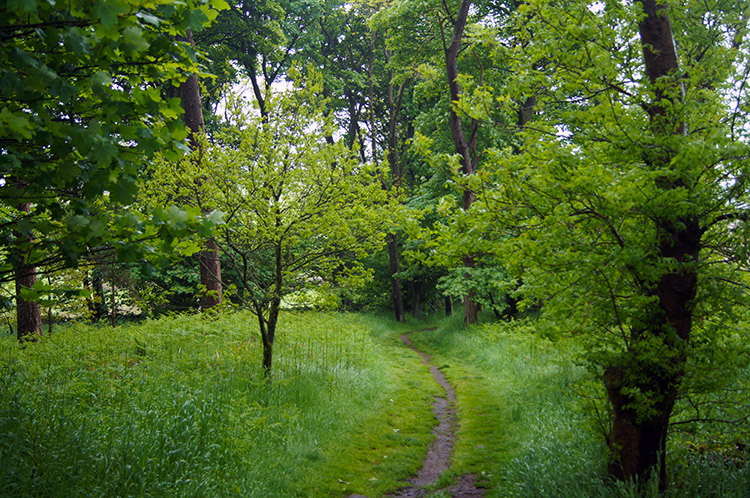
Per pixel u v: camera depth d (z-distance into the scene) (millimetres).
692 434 4992
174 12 2883
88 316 13023
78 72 3174
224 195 7828
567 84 4750
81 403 5625
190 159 7770
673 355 4094
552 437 6340
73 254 3076
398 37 18000
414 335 21875
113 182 3061
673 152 4125
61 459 4215
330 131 8461
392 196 8844
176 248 3416
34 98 2930
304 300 8891
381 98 29828
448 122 19156
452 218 4875
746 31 4469
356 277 8945
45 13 2752
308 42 21750
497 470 6352
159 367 7832
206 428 5598
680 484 4637
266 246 8641
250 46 21078
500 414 8797
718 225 4477
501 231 4676
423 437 7891
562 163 4117
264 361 8656
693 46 5176
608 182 3723
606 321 4508
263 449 6094
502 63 5484
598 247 4281
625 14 4574
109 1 2443
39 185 3049
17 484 3740
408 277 25688
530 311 16906
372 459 6867
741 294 4090
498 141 15906
